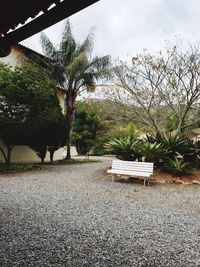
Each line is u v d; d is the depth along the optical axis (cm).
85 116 2886
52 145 1673
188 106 1284
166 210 660
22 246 401
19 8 327
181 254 394
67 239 436
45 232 466
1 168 1296
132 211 638
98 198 769
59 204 677
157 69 1299
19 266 336
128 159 1263
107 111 1462
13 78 1305
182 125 1401
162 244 430
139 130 1895
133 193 867
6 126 1289
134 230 496
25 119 1352
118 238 450
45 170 1392
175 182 1080
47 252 382
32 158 1878
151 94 1349
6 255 368
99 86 1528
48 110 1449
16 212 589
